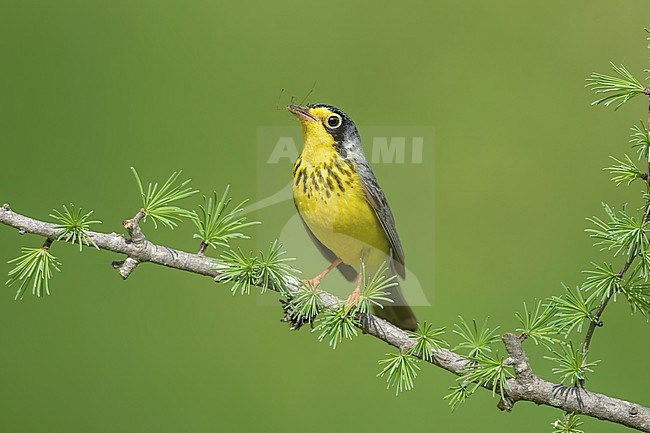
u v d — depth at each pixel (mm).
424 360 5777
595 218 5770
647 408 5766
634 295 5766
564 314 5766
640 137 5758
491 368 5762
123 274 5770
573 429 5766
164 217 5770
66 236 5762
